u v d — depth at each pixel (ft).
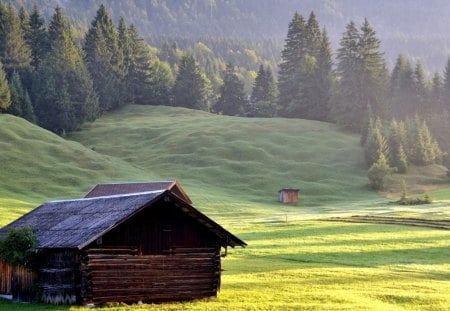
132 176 515.91
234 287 186.60
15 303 166.40
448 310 160.25
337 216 389.80
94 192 283.59
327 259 244.01
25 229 165.17
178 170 575.38
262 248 270.26
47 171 490.90
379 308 158.20
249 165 589.73
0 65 638.12
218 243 173.27
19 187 455.63
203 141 644.69
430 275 213.05
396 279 203.92
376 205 462.60
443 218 357.00
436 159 628.28
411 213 390.42
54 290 162.91
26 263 166.81
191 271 168.66
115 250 160.15
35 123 645.51
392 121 645.10
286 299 168.55
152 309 152.87
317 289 184.65
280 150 634.02
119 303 158.40
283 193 496.23
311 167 594.65
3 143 522.88
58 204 190.60
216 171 571.69
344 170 593.83
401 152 597.11
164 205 166.61
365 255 253.24
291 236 304.91
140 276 162.20
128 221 162.09
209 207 440.04
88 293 155.84
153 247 164.76
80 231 159.94
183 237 169.17
